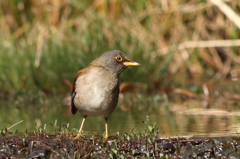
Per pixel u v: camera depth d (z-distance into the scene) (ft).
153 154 22.81
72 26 56.34
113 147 23.24
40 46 50.52
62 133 25.26
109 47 50.26
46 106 41.27
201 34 57.41
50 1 58.49
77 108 27.27
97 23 54.24
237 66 56.65
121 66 27.27
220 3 49.88
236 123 29.09
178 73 54.44
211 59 57.31
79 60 48.98
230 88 48.62
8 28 57.67
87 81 26.55
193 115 33.47
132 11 57.93
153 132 24.13
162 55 51.83
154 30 56.59
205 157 22.71
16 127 29.63
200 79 54.34
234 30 56.34
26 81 47.57
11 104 42.93
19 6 58.75
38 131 25.35
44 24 56.49
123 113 35.73
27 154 22.98
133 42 51.08
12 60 48.24
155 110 37.09
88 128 29.25
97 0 57.93
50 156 22.98
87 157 22.86
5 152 22.99
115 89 26.89
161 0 57.82
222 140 23.18
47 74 47.85
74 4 56.85
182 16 58.03
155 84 48.75
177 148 22.94
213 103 40.75
